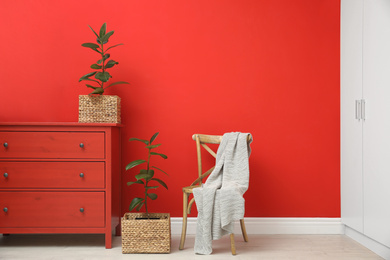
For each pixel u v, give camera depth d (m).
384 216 2.08
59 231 2.32
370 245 2.31
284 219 2.74
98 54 2.75
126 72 2.76
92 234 2.73
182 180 2.75
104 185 2.33
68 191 2.32
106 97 2.50
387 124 2.05
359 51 2.42
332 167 2.75
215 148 2.75
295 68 2.76
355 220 2.47
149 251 2.25
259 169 2.75
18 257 2.17
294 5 2.76
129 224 2.26
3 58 2.73
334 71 2.76
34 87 2.74
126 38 2.75
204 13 2.76
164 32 2.76
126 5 2.75
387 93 2.05
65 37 2.75
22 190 2.32
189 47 2.76
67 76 2.75
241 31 2.76
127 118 2.75
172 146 2.75
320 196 2.75
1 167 2.31
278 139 2.76
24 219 2.31
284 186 2.75
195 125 2.75
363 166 2.35
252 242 2.50
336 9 2.77
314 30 2.76
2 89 2.73
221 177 2.38
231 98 2.76
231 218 2.16
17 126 2.32
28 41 2.74
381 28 2.12
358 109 2.41
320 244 2.44
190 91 2.76
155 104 2.76
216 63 2.76
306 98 2.76
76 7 2.75
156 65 2.76
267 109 2.75
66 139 2.33
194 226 2.73
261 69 2.76
